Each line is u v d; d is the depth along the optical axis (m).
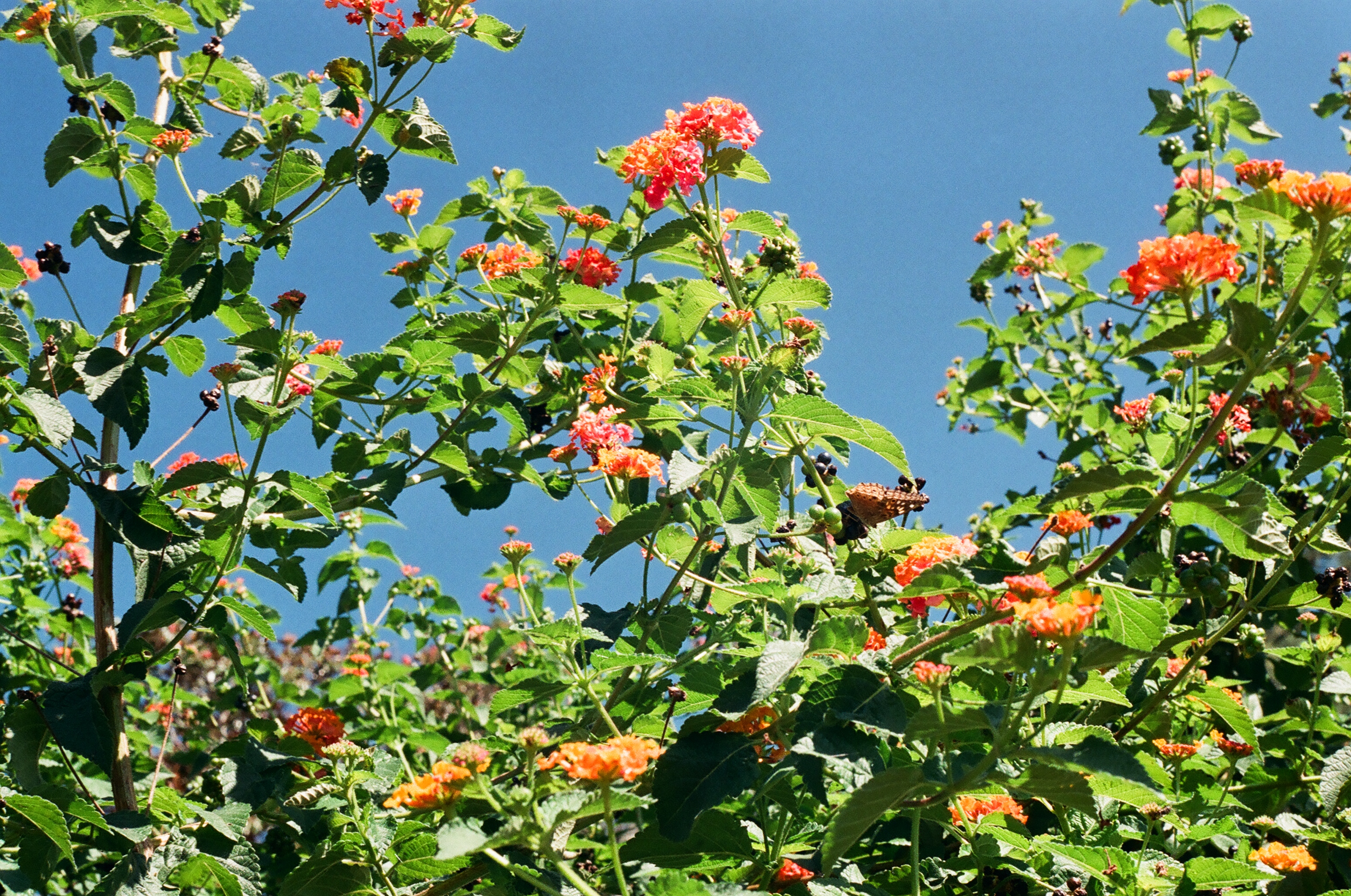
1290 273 2.42
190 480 3.22
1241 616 3.01
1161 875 2.69
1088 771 1.82
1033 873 2.72
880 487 2.98
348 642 6.74
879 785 1.93
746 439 2.88
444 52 3.79
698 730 2.38
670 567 3.38
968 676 2.93
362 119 4.09
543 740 2.14
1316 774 3.84
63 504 3.37
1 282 3.26
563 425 4.31
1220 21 5.39
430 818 2.46
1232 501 2.28
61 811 2.92
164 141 3.71
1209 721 3.58
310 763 3.04
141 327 3.71
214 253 3.66
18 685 5.02
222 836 3.16
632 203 4.11
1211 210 5.45
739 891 2.00
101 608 3.70
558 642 2.50
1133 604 2.40
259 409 3.42
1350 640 4.38
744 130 3.04
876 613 2.96
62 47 4.00
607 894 2.66
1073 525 2.54
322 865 2.60
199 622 3.36
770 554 3.19
